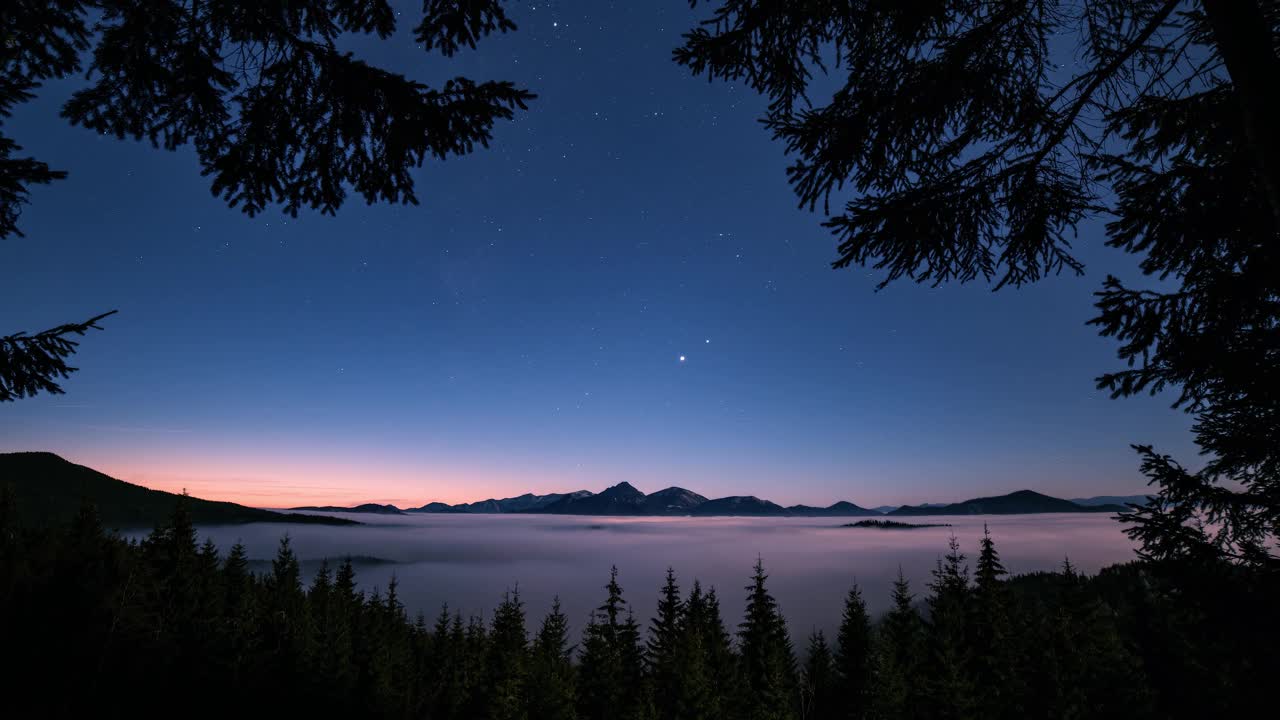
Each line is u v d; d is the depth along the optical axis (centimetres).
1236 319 617
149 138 575
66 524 4662
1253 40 397
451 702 5003
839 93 573
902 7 521
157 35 496
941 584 3991
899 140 607
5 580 3488
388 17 547
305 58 520
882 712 3831
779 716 4088
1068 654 3278
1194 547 614
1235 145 558
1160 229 609
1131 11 565
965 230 631
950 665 3378
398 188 620
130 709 3036
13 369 483
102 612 3606
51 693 2861
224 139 569
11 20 463
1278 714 531
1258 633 557
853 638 4653
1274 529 603
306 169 594
